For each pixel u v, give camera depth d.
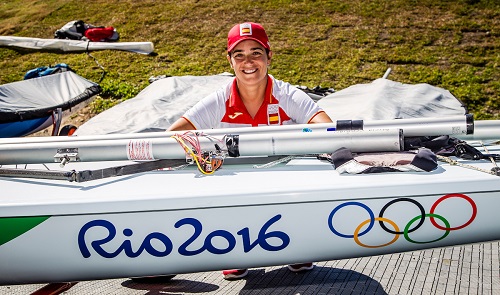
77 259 2.63
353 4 9.88
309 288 3.05
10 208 2.52
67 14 10.41
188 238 2.59
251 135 2.76
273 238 2.60
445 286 3.04
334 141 2.73
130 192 2.59
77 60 8.47
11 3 11.43
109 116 4.27
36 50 8.86
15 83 5.19
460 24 8.96
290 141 2.73
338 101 4.41
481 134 2.82
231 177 2.72
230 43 3.04
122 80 7.74
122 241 2.59
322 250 2.64
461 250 3.45
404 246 2.66
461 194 2.53
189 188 2.60
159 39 9.12
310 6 9.91
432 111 4.17
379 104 4.10
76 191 2.64
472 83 7.17
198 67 8.10
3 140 2.93
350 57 8.10
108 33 9.02
